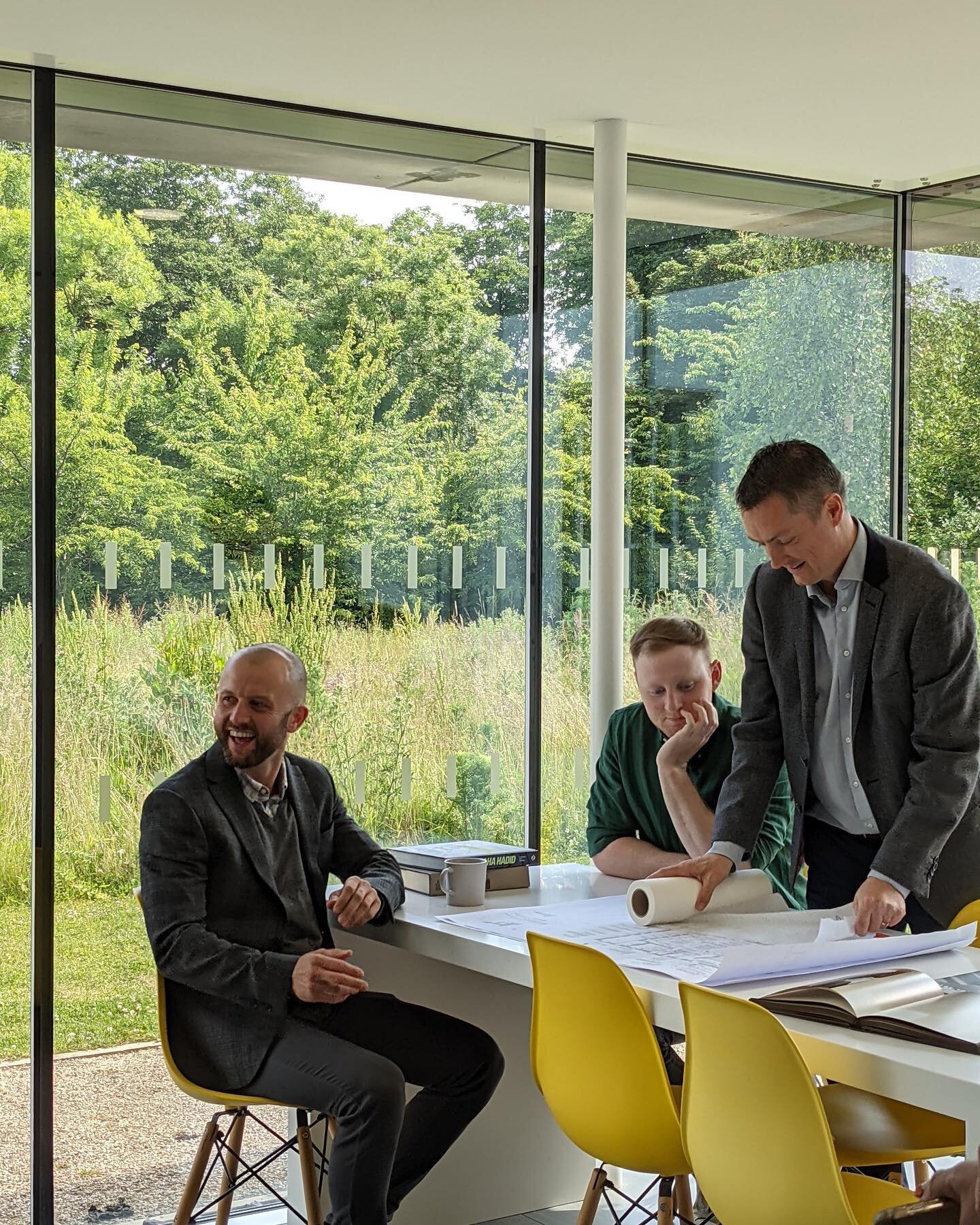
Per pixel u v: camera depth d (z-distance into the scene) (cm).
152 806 299
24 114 377
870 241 519
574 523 456
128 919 383
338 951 288
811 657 310
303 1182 315
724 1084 207
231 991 285
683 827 335
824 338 511
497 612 443
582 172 456
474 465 440
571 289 455
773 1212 203
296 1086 283
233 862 301
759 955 233
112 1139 377
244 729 305
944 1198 156
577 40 357
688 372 485
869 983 225
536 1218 362
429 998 347
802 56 368
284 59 371
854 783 308
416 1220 350
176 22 344
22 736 374
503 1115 362
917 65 375
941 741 288
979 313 504
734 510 493
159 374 392
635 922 287
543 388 451
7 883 371
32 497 376
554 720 451
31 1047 372
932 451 517
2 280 374
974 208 503
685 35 353
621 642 440
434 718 432
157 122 394
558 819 451
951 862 307
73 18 341
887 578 297
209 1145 309
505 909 308
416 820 428
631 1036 234
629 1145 241
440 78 386
